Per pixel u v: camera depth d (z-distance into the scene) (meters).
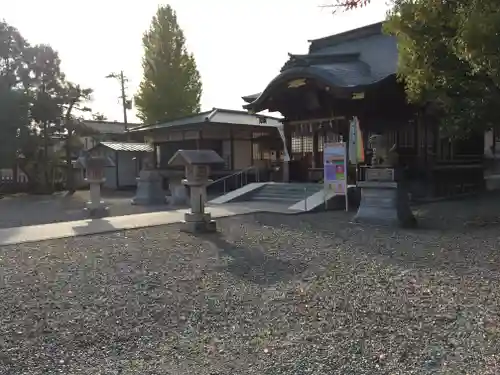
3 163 24.23
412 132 15.82
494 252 7.07
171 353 3.72
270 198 16.30
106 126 41.94
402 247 7.68
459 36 5.60
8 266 6.75
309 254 7.31
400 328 4.11
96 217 13.19
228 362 3.52
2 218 13.26
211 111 26.12
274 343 3.86
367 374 3.26
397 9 7.37
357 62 17.52
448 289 5.22
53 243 8.58
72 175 26.84
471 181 18.30
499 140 19.50
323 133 17.67
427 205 14.27
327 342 3.85
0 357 3.66
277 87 16.34
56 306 4.93
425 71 7.47
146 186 17.81
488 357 3.47
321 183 16.80
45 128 25.83
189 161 9.32
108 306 4.91
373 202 10.58
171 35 34.19
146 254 7.51
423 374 3.24
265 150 25.31
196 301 5.03
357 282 5.64
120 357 3.66
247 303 4.93
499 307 4.55
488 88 7.74
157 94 33.88
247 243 8.35
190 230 9.66
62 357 3.67
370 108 15.64
